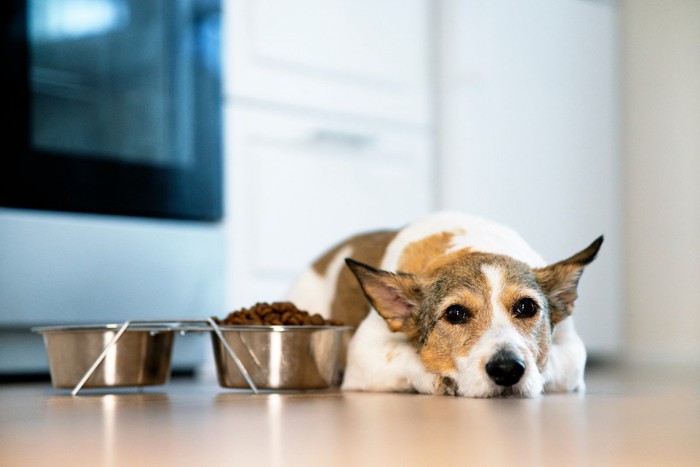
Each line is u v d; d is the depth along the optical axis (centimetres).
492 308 107
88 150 154
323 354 116
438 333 109
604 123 236
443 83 202
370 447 69
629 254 254
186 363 163
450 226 125
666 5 250
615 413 89
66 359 117
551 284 112
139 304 157
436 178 202
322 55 186
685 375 175
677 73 247
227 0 175
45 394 119
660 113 250
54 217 151
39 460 65
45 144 151
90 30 155
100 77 155
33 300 149
